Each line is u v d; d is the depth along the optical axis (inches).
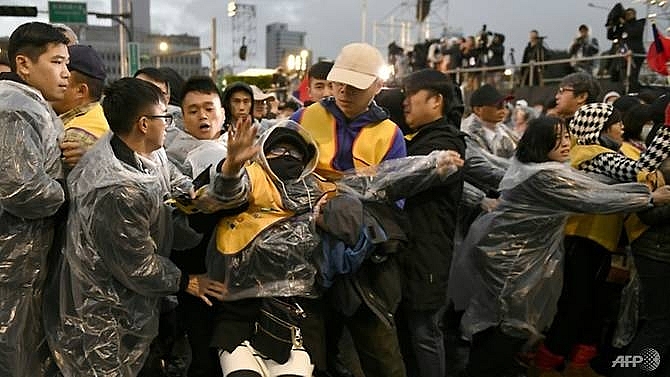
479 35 531.2
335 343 107.3
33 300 89.9
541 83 459.5
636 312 136.1
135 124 88.2
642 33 365.7
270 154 94.0
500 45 507.8
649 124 149.0
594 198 117.9
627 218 128.9
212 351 97.4
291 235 91.7
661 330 123.1
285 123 96.5
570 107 166.1
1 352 87.3
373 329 100.4
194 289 91.8
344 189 103.3
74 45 112.7
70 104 108.9
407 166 105.1
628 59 352.2
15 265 87.0
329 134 111.6
